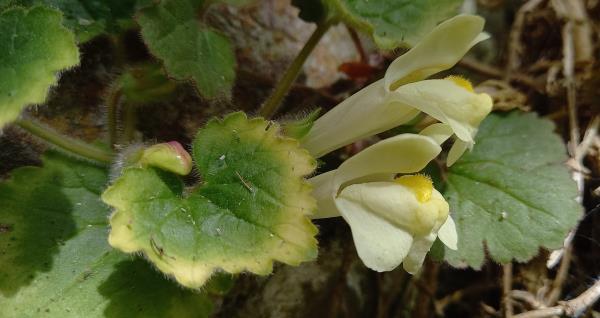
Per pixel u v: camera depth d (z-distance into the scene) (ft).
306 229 0.35
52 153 0.42
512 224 0.48
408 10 0.46
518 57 0.62
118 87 0.45
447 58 0.38
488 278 0.56
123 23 0.46
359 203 0.36
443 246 0.47
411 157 0.36
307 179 0.39
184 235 0.35
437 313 0.56
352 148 0.52
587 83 0.56
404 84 0.40
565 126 0.57
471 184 0.50
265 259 0.35
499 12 0.67
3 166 0.44
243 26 0.57
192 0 0.44
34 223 0.40
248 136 0.37
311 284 0.52
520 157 0.51
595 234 0.52
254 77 0.56
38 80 0.34
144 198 0.35
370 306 0.56
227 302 0.48
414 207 0.35
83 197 0.42
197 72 0.43
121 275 0.40
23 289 0.38
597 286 0.49
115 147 0.43
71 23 0.44
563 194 0.49
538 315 0.50
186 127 0.51
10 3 0.42
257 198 0.36
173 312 0.39
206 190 0.37
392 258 0.34
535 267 0.52
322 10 0.48
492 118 0.54
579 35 0.58
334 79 0.62
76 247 0.40
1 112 0.33
